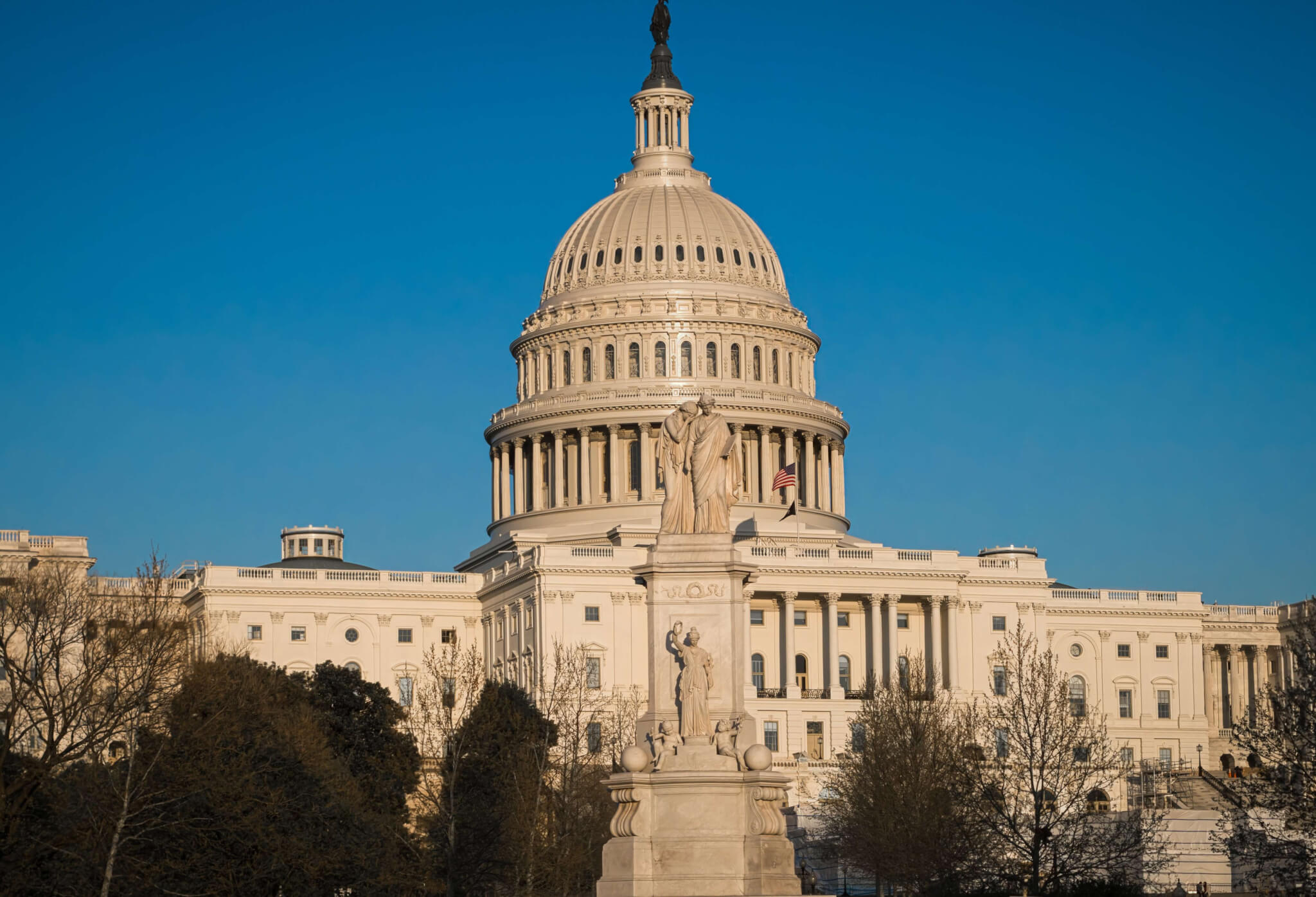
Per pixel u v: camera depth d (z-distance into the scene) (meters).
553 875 96.75
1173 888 119.00
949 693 178.00
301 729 109.00
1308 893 82.50
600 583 182.38
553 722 129.75
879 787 106.50
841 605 193.25
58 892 78.75
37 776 79.62
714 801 64.94
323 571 193.88
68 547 164.62
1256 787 85.81
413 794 120.25
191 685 88.56
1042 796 98.38
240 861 84.62
